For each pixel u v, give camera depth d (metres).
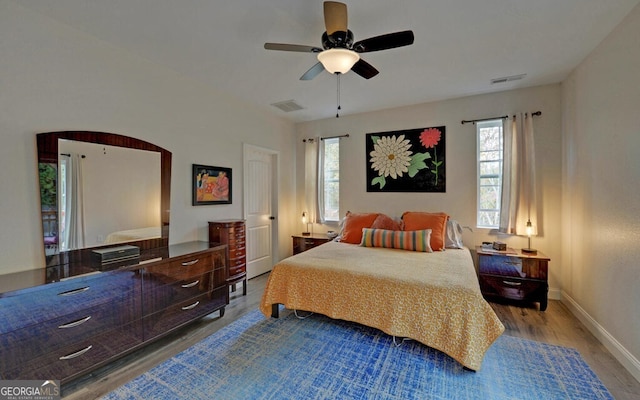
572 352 2.25
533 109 3.48
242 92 3.69
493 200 3.75
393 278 2.34
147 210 2.80
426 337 2.12
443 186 3.99
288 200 5.03
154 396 1.78
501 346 2.34
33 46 2.04
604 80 2.39
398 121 4.29
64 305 1.81
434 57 2.71
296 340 2.45
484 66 2.91
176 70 3.04
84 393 1.80
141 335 2.22
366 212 4.54
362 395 1.78
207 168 3.47
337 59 1.98
